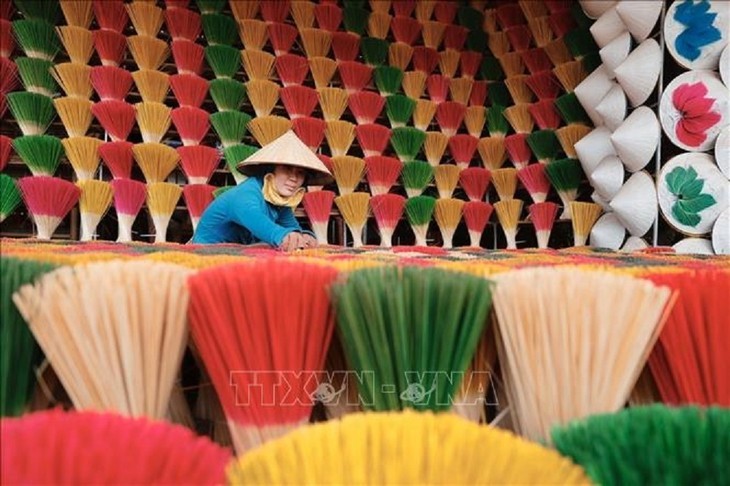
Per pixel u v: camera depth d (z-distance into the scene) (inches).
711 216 84.3
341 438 9.3
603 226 97.5
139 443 8.5
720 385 14.9
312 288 14.1
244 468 8.7
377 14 120.4
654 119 87.0
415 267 15.5
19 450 7.9
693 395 14.9
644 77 87.9
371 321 13.7
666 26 86.8
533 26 124.1
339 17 117.1
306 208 94.1
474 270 18.0
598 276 15.6
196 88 97.7
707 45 84.0
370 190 104.9
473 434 9.6
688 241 84.4
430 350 13.9
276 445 9.4
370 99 107.2
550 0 122.9
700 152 85.4
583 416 13.4
